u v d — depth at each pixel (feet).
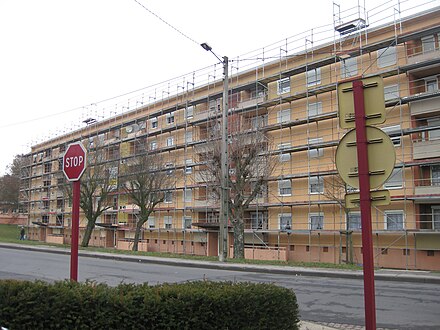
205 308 16.10
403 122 90.84
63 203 191.31
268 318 17.35
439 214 87.61
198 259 80.59
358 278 56.18
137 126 156.56
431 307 33.04
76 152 17.76
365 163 14.60
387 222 91.50
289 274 61.31
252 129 91.40
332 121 102.12
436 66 86.48
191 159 135.74
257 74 119.44
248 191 102.94
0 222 245.86
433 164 84.38
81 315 15.55
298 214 106.42
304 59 110.11
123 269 62.59
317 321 27.84
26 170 238.27
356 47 98.27
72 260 17.62
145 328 15.60
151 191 124.16
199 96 139.13
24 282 17.03
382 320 28.32
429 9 88.84
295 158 107.86
